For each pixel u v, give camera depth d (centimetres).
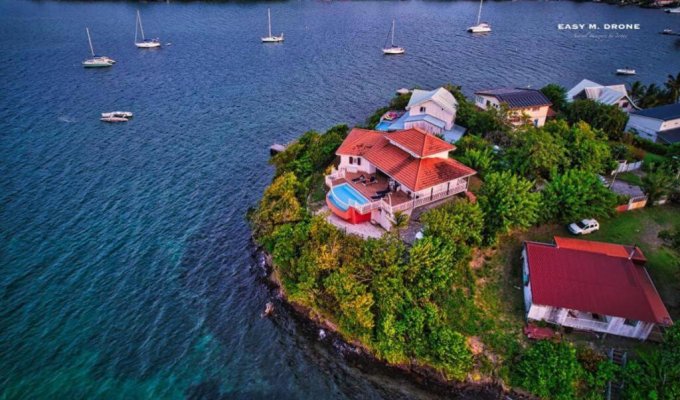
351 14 18912
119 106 9769
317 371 4238
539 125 7806
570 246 4591
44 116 9162
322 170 6375
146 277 5200
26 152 7750
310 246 4662
